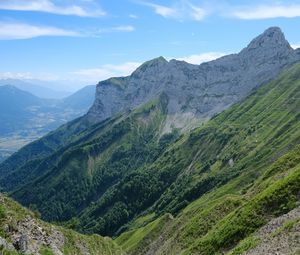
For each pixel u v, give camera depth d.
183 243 101.06
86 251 70.25
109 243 106.88
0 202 55.84
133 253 166.25
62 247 60.03
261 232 61.03
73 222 154.75
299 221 51.34
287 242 47.38
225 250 69.38
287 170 97.19
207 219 101.94
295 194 68.19
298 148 107.62
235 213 78.56
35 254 48.12
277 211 67.62
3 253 42.50
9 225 50.53
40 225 59.47
